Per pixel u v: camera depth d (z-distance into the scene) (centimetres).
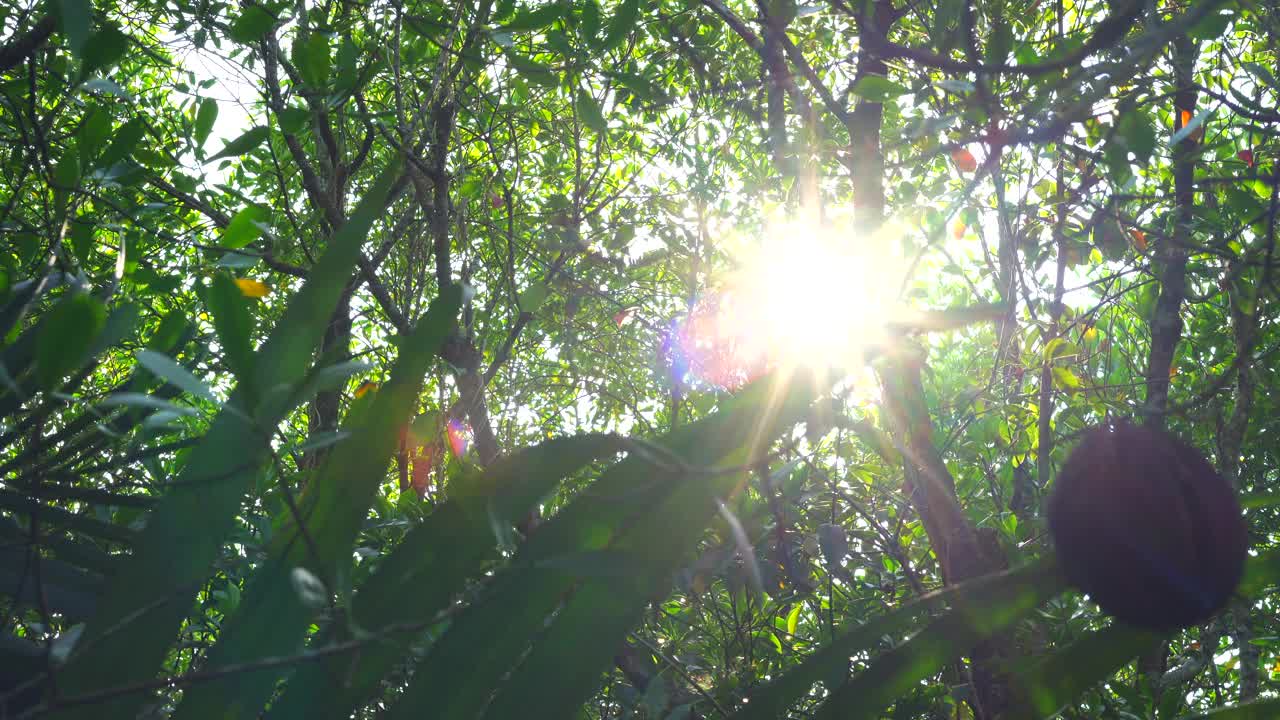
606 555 131
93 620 137
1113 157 198
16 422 161
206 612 240
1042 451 311
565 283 326
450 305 141
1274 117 190
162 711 144
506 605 140
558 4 263
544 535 142
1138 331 373
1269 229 182
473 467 257
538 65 277
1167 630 121
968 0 198
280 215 380
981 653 223
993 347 365
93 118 195
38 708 122
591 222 355
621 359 387
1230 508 121
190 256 303
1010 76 223
